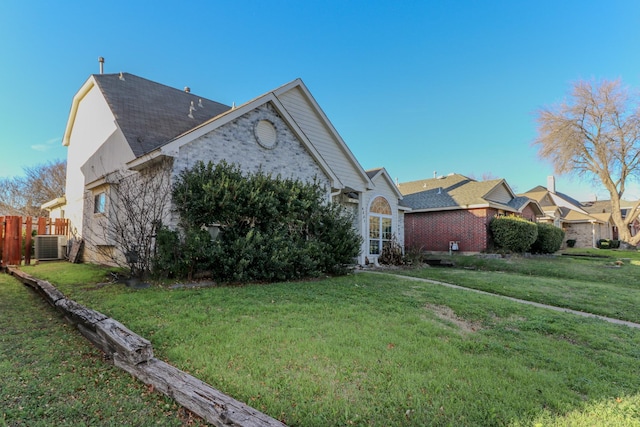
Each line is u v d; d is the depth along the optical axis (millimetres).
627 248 27250
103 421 2697
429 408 2959
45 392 3098
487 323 5746
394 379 3422
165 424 2672
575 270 13797
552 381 3590
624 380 3766
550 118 27438
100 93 13281
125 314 5195
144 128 11070
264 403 2932
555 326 5633
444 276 11352
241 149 9883
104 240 11500
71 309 4922
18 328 4801
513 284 10000
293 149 11250
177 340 4250
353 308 5992
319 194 10281
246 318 5164
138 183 9984
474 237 18656
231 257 7812
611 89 25500
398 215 17297
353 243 10242
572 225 32281
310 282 8453
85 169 14461
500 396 3221
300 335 4480
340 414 2816
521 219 18562
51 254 13391
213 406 2627
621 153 26188
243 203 8336
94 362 3742
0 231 11133
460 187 21453
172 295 6355
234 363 3650
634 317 6961
